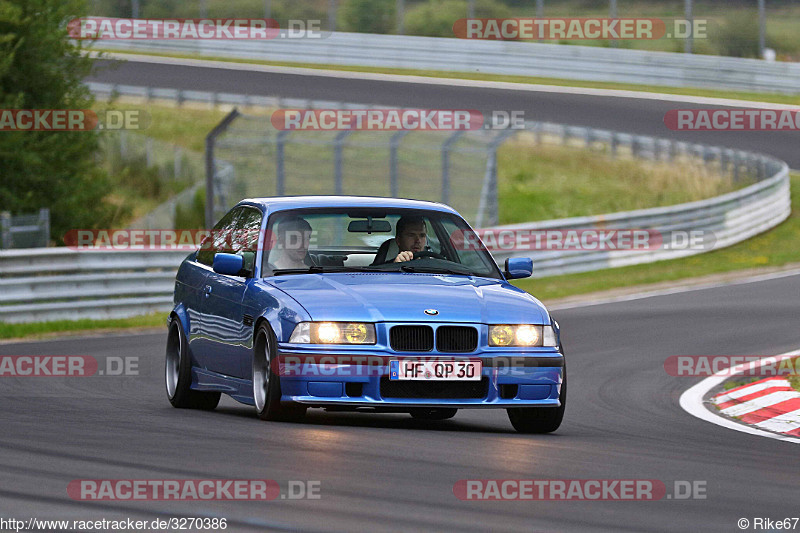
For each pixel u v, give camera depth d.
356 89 158.25
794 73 158.12
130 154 126.94
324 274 30.03
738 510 19.03
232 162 124.94
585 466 22.95
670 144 134.62
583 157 137.75
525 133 142.50
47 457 22.16
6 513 17.22
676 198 128.62
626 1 189.25
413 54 175.12
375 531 16.48
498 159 136.88
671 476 22.12
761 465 24.22
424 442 25.36
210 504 18.08
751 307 67.62
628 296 75.62
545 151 139.62
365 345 27.23
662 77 162.88
